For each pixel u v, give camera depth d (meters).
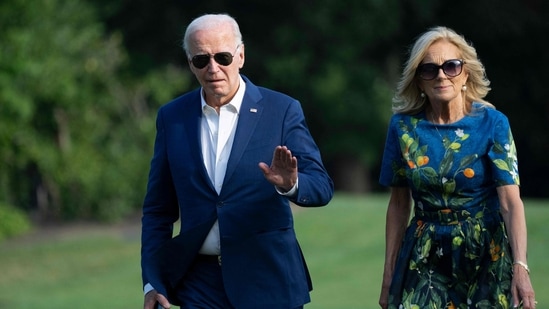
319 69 66.62
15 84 43.53
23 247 40.06
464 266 13.31
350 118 66.94
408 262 13.57
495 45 73.31
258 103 13.76
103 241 41.00
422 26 71.69
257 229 13.52
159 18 65.25
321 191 13.27
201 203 13.62
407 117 13.61
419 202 13.52
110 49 48.25
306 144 13.69
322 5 65.62
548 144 75.00
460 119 13.39
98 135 46.66
